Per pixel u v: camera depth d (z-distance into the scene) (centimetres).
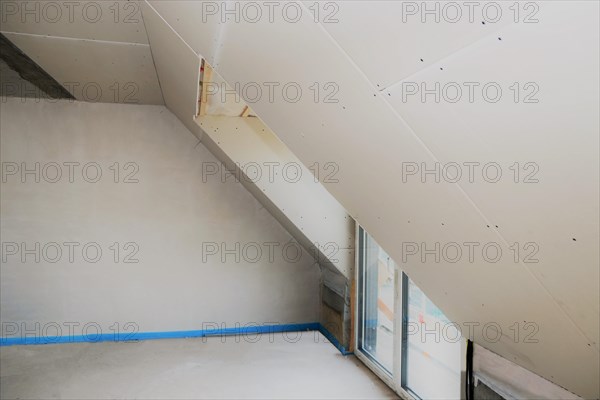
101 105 438
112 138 441
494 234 127
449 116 102
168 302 460
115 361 395
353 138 148
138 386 344
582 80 71
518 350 180
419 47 92
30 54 327
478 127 98
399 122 120
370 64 109
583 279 110
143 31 273
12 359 394
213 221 466
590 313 119
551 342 150
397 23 91
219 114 360
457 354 274
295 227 415
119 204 445
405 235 181
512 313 158
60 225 434
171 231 457
